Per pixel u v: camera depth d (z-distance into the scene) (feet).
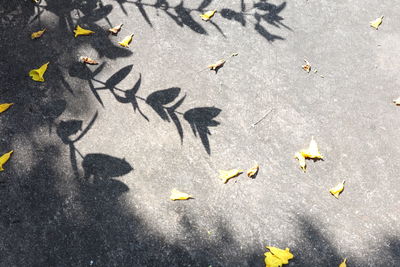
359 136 8.52
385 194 7.83
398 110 8.99
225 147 8.05
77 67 8.77
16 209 7.00
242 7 10.34
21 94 8.25
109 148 7.80
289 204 7.52
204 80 8.93
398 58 9.86
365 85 9.29
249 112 8.59
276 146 8.19
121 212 7.15
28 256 6.62
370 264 7.07
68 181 7.36
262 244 7.07
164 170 7.66
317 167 8.02
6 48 8.84
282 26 10.09
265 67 9.32
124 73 8.82
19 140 7.71
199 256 6.87
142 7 9.93
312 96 8.98
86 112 8.19
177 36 9.57
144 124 8.16
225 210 7.34
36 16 9.39
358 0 10.87
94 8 9.74
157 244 6.91
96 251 6.75
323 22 10.30
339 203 7.63
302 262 6.97
